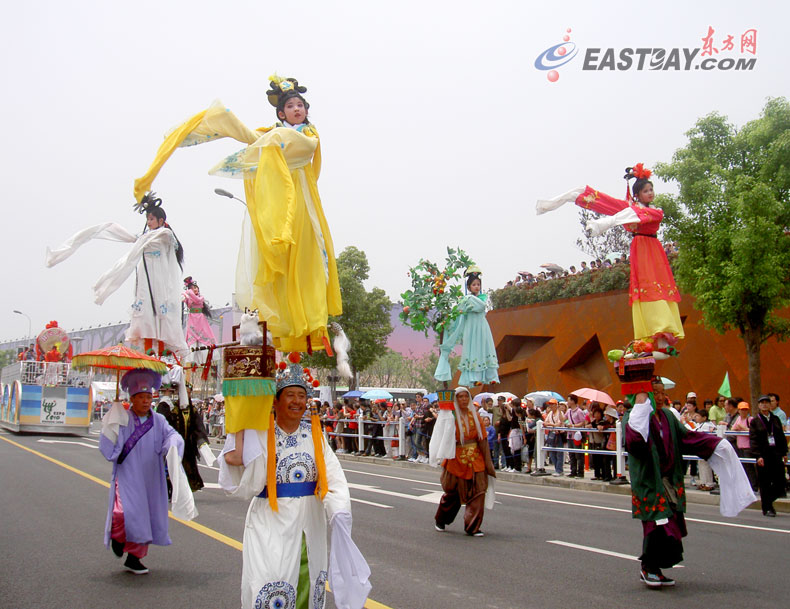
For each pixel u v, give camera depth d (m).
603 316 25.00
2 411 38.00
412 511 11.45
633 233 7.43
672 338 7.20
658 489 6.56
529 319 27.78
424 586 6.59
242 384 4.26
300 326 4.27
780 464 11.77
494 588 6.51
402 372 57.00
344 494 4.44
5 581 6.70
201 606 5.89
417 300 11.16
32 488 13.39
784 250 16.94
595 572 7.16
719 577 6.98
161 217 8.15
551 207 7.41
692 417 15.61
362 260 37.84
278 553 4.20
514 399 19.61
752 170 17.50
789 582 6.78
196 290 10.52
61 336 33.19
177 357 8.30
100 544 8.41
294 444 4.45
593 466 16.62
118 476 6.96
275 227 4.15
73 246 7.24
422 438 21.66
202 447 11.56
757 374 17.58
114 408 6.98
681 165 17.69
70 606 5.88
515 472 18.55
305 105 4.66
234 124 4.38
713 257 17.41
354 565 4.31
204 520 10.11
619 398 23.88
